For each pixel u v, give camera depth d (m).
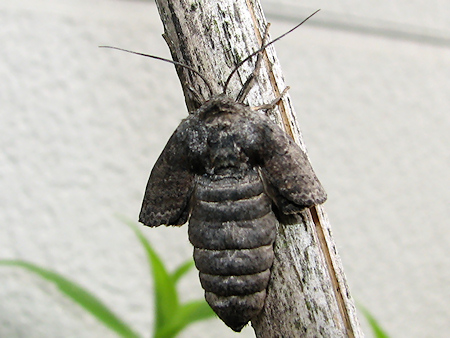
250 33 0.11
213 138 0.11
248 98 0.11
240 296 0.10
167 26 0.11
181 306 0.12
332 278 0.10
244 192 0.11
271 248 0.10
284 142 0.11
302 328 0.10
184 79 0.11
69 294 0.12
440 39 0.19
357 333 0.10
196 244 0.11
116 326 0.12
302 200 0.10
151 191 0.11
